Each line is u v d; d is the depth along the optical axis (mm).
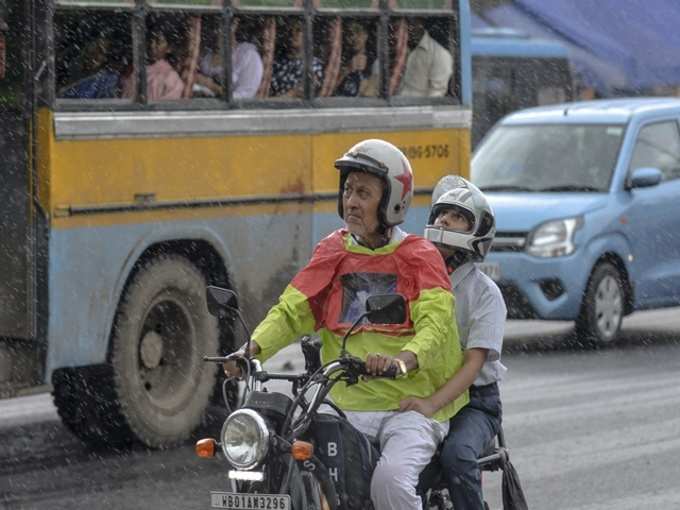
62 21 24250
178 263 26250
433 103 31031
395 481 13602
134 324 25406
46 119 23859
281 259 27969
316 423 13398
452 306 14188
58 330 24125
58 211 24000
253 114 27281
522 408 29297
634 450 25375
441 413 14852
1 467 24047
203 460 24797
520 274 37312
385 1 29906
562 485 22812
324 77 28859
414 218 30719
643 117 40688
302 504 13055
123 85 25250
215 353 26938
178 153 25984
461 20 31516
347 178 14266
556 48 69375
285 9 27891
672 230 39781
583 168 39500
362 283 14336
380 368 13242
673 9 57125
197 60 26422
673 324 42969
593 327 37781
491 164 40656
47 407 29703
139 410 25469
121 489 22391
